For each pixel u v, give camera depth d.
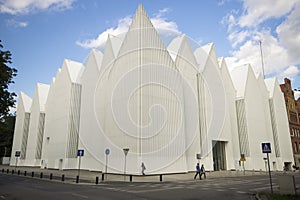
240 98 43.00
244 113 42.06
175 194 12.52
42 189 14.64
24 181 20.23
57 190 14.13
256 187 16.16
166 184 18.38
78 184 18.08
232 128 41.28
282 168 44.62
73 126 37.25
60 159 36.97
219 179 23.52
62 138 37.47
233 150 40.44
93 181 20.22
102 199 10.70
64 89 39.84
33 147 47.44
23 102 53.66
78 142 36.81
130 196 11.69
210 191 13.88
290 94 56.78
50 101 44.94
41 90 51.12
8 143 62.78
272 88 50.12
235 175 28.94
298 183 19.83
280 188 12.64
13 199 10.80
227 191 13.95
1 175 27.41
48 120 43.94
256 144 41.84
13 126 63.38
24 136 51.00
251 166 39.72
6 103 18.28
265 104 47.44
